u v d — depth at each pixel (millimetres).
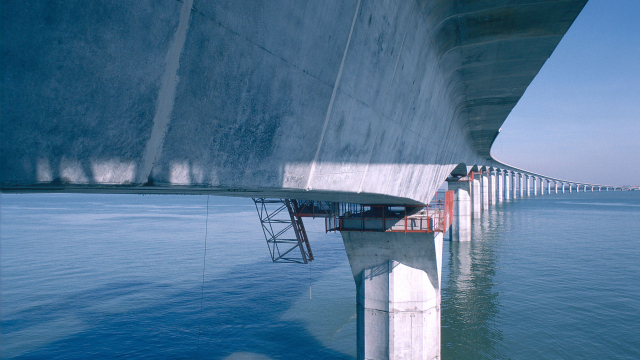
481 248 57375
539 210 133125
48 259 49406
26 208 137250
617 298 33750
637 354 23531
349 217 22141
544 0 11242
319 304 32875
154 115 4078
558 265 46000
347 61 7520
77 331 27656
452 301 33219
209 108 4699
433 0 10336
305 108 6590
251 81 5219
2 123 3018
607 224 89062
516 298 33875
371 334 22047
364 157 9648
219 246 58812
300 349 24969
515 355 23578
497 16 12266
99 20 3453
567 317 29406
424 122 15070
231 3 4559
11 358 23906
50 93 3275
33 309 31766
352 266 22625
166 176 4355
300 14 5785
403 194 14500
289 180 6605
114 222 90812
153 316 30438
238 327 28359
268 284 38688
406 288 21562
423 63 12562
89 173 3639
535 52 15242
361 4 7312
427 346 21688
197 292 36188
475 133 37469
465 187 63844
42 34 3158
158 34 3889
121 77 3713
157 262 47969
